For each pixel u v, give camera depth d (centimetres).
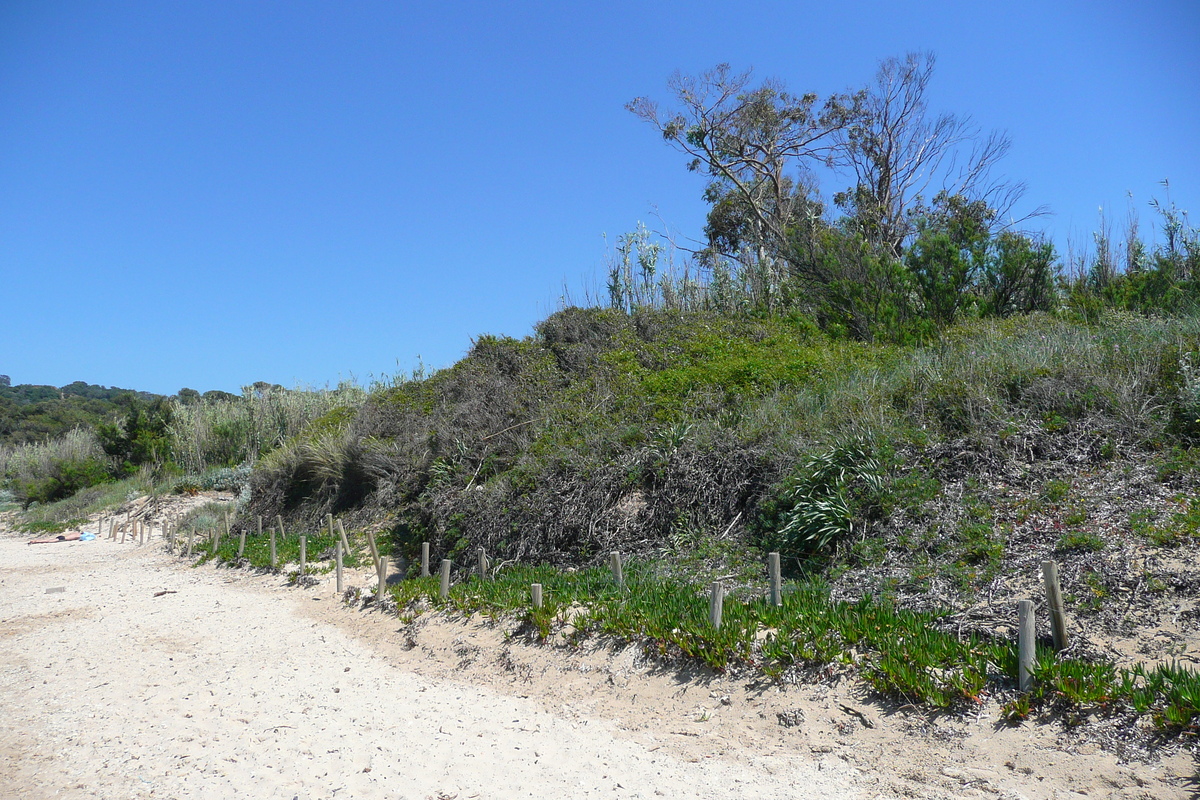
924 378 1029
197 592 1396
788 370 1306
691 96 2731
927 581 678
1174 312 1222
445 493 1288
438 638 887
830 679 570
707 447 1049
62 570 1834
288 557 1491
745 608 711
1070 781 429
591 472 1118
